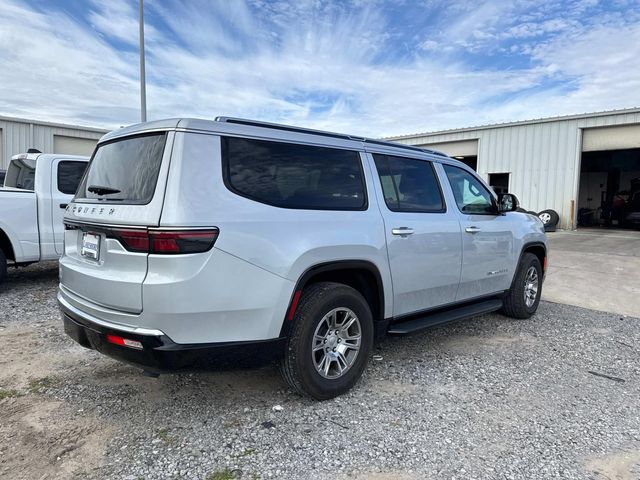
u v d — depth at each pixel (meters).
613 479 2.47
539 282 5.76
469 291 4.57
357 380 3.50
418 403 3.32
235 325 2.79
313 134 3.46
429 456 2.66
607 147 16.16
